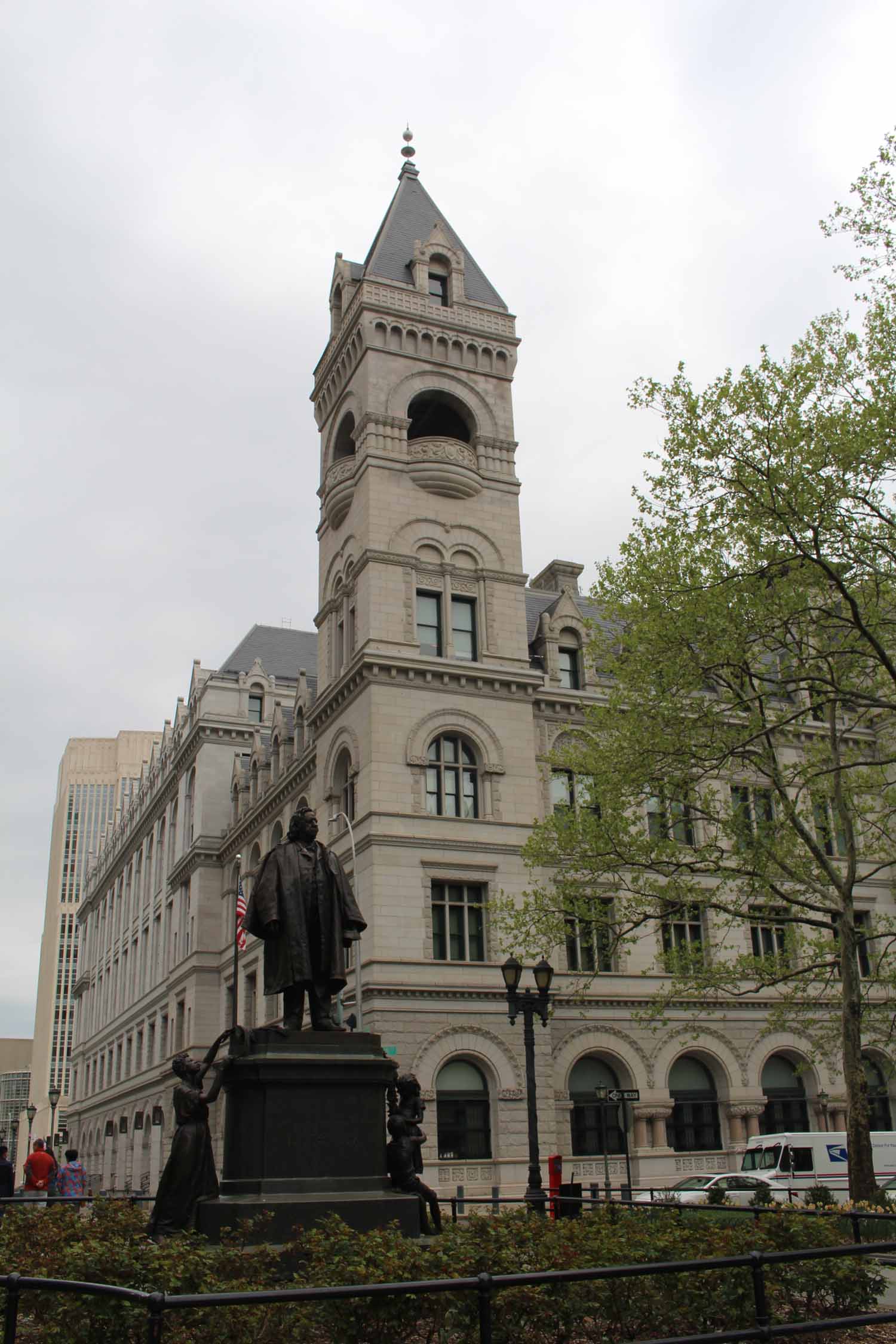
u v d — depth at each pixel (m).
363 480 49.09
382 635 46.44
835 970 47.03
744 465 27.55
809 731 50.78
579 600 58.56
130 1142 84.06
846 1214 15.05
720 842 49.47
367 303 51.06
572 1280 8.66
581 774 36.56
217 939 70.56
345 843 46.00
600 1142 45.00
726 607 29.27
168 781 83.00
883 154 26.19
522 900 45.06
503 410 52.72
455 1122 41.59
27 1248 15.59
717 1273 12.72
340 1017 43.34
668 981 47.53
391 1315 10.88
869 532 27.28
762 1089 48.91
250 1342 10.62
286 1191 14.56
